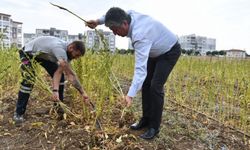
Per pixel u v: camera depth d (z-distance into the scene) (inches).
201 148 159.5
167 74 153.0
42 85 169.0
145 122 169.2
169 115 202.7
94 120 167.0
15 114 174.4
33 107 198.1
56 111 181.3
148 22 143.3
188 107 229.9
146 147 149.5
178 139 167.2
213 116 215.6
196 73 377.4
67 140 151.6
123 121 177.3
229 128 195.8
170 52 152.4
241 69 374.6
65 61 164.4
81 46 167.6
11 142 150.8
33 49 169.9
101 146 145.8
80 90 168.7
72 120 172.4
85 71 182.2
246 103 216.5
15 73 247.3
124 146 146.8
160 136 162.4
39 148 145.1
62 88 190.5
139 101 228.2
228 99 245.8
